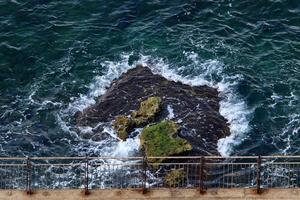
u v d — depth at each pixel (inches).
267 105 4970.5
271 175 4372.5
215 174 4345.5
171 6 5871.1
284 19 5743.1
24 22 5723.4
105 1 5920.3
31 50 5492.1
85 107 4980.3
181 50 5433.1
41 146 4704.7
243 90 5083.7
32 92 5132.9
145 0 5920.3
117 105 4945.9
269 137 4726.9
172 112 4852.4
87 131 4785.9
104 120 4842.5
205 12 5807.1
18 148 4685.0
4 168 4483.3
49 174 4421.8
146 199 3523.6
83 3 5900.6
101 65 5339.6
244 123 4820.4
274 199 3516.2
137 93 5032.0
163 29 5649.6
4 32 5634.8
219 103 4970.5
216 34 5590.6
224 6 5856.3
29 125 4869.6
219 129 4756.4
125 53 5438.0
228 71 5246.1
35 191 3550.7
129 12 5821.9
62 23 5723.4
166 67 5280.5
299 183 4335.6
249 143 4675.2
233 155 4574.3
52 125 4862.2
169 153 4456.2
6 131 4822.8
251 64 5319.9
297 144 4680.1
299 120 4857.3
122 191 3560.5
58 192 3550.7
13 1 5895.7
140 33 5615.2
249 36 5575.8
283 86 5137.8
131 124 4744.1
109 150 4623.5
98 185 4320.9
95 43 5541.3
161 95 5000.0
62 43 5551.2
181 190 3560.5
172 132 4603.8
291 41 5541.3
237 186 4274.1
